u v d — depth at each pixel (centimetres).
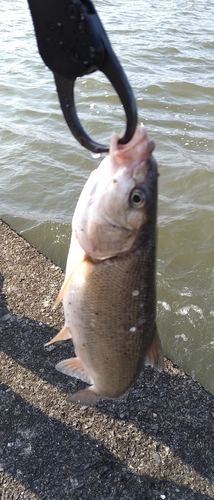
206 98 221
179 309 97
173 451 56
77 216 39
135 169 35
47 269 86
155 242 38
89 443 57
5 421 59
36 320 74
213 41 328
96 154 34
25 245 92
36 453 56
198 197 138
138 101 211
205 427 59
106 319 39
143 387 64
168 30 353
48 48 28
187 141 174
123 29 346
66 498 52
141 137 35
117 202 36
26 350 69
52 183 142
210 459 56
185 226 124
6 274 84
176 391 64
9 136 170
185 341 89
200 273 108
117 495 52
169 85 231
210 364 84
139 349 41
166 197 138
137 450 56
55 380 65
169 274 107
